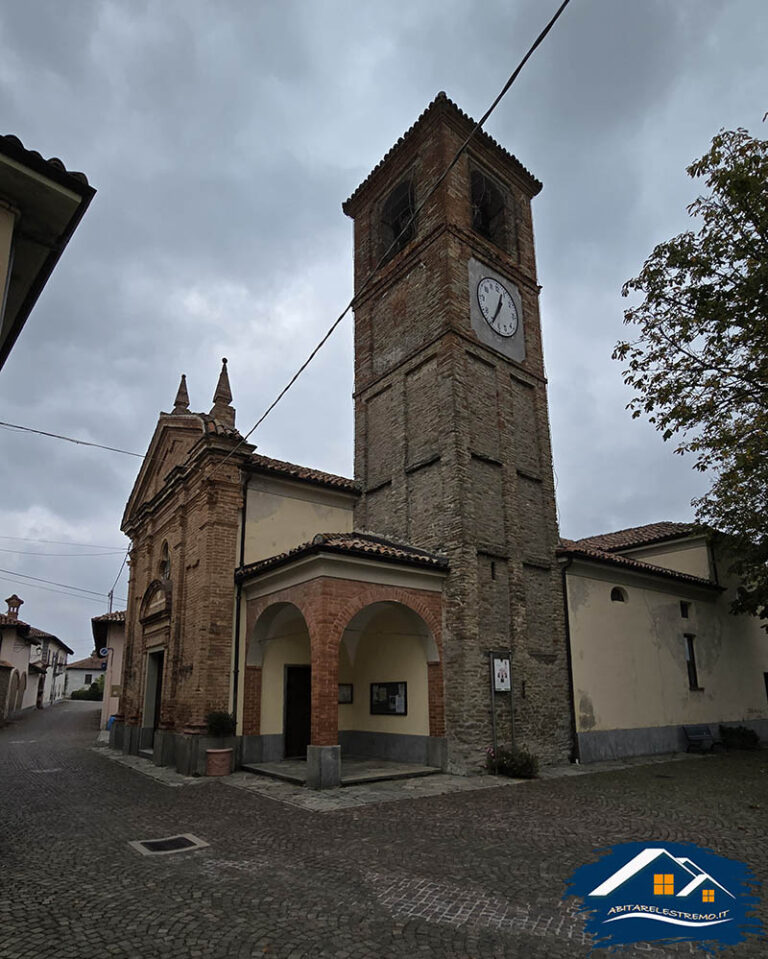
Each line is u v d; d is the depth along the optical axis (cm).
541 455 1864
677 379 1409
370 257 2138
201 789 1248
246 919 573
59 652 7306
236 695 1521
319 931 545
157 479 2195
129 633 2247
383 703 1639
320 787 1212
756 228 1231
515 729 1502
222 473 1628
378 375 1958
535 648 1622
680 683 2031
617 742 1731
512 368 1861
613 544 2628
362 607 1377
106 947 516
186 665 1616
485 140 2005
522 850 787
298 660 1650
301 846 814
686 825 920
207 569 1552
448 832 881
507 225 2064
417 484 1719
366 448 1967
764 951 507
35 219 733
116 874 705
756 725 2309
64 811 1050
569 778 1378
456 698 1452
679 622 2116
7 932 547
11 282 823
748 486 1742
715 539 1989
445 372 1691
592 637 1764
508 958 495
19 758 1867
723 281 1306
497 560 1612
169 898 628
